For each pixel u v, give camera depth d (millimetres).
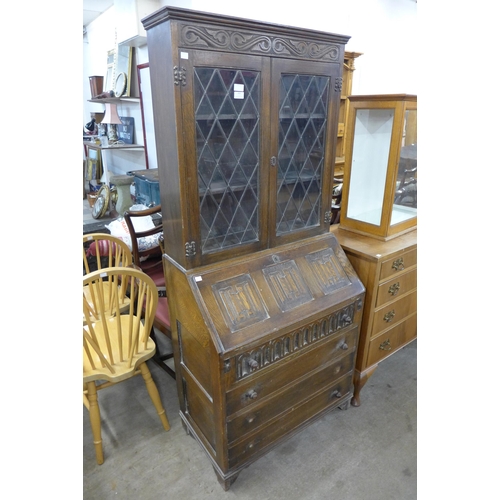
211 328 1224
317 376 1595
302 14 3162
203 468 1554
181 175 1171
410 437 1698
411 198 1854
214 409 1343
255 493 1449
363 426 1757
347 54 3598
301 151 1455
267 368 1371
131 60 3551
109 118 3625
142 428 1755
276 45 1228
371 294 1653
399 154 1624
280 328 1341
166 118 1155
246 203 1360
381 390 1987
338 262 1616
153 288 1494
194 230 1262
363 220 1860
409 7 4230
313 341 1498
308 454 1616
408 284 1819
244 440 1419
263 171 1343
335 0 3414
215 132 1201
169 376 2117
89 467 1556
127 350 1620
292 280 1459
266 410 1446
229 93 1185
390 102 1590
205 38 1080
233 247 1369
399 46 4324
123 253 1965
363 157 1804
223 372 1241
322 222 1633
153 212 1995
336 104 1480
